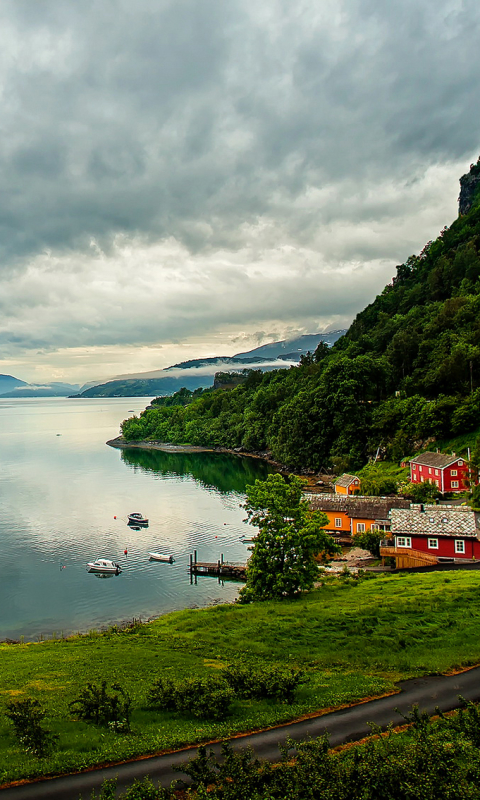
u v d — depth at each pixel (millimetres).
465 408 126125
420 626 40812
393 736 22094
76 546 94500
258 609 51281
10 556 89188
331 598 53438
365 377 164875
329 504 87688
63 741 23453
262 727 24266
